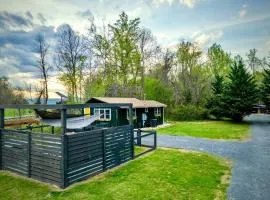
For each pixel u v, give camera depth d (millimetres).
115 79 36781
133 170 9258
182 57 38656
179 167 9656
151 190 7285
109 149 9461
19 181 8023
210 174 8883
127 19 36250
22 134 8523
